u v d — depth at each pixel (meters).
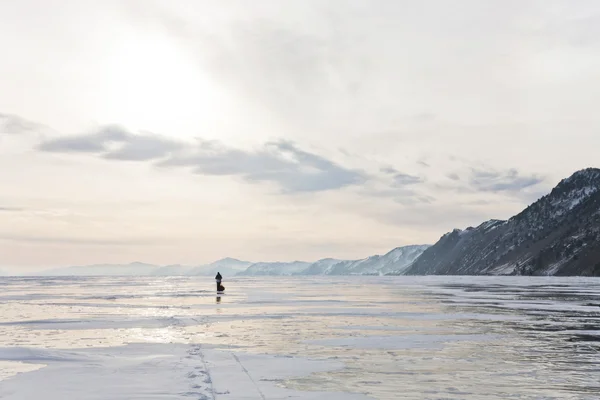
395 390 15.21
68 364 18.91
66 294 81.06
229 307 50.03
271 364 19.17
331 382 16.20
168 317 38.62
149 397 13.93
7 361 19.59
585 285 128.12
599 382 16.34
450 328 31.23
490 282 170.00
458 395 14.65
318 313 42.44
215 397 13.88
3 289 107.62
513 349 23.12
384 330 30.28
